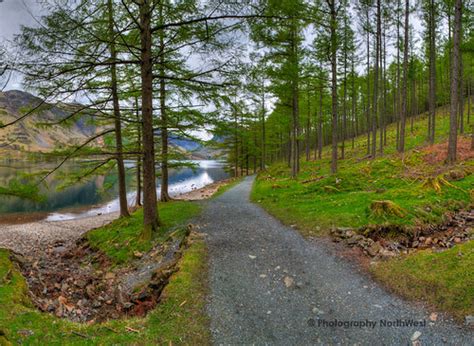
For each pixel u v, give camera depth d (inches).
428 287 214.2
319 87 679.1
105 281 316.2
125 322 194.7
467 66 1175.6
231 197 762.2
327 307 209.0
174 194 1262.3
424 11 881.5
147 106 377.4
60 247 585.3
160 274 271.1
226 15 296.5
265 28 310.2
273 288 237.0
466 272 212.7
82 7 308.3
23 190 302.0
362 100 1898.4
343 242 323.9
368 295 221.0
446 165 596.1
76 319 229.0
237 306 211.5
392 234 323.9
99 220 903.1
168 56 422.3
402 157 780.6
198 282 243.4
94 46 339.3
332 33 606.5
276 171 1261.1
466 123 1218.6
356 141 1679.4
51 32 285.3
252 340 176.4
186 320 194.5
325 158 1314.0
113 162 558.6
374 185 584.4
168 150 637.3
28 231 783.1
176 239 374.0
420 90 1945.1
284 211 500.4
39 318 191.0
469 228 312.3
